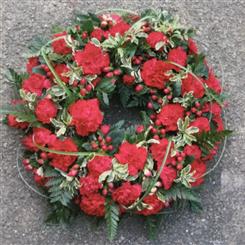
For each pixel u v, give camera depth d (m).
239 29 1.40
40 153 1.19
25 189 1.25
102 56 1.21
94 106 1.18
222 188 1.30
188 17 1.39
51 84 1.22
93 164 1.16
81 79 1.20
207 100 1.24
